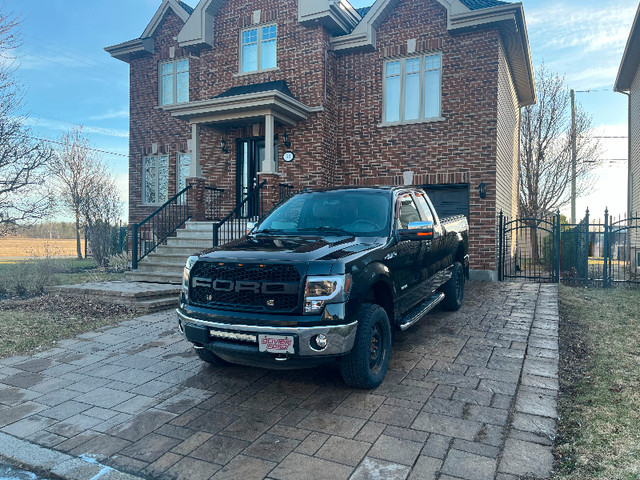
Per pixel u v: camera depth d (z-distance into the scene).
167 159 16.12
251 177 13.65
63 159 21.70
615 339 6.20
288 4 12.92
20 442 3.48
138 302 7.71
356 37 12.55
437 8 11.90
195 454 3.27
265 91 11.13
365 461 3.12
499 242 11.69
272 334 3.77
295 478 2.95
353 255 4.19
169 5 15.57
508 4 10.74
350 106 13.05
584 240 11.70
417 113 12.39
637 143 15.74
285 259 3.95
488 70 11.34
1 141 12.23
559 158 20.03
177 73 15.83
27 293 9.62
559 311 8.02
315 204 5.62
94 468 3.12
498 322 6.80
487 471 2.97
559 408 3.99
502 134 12.45
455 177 11.70
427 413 3.82
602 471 2.99
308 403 4.08
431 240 6.11
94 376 4.83
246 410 3.97
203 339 4.09
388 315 4.78
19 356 5.50
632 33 13.33
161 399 4.23
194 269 4.33
